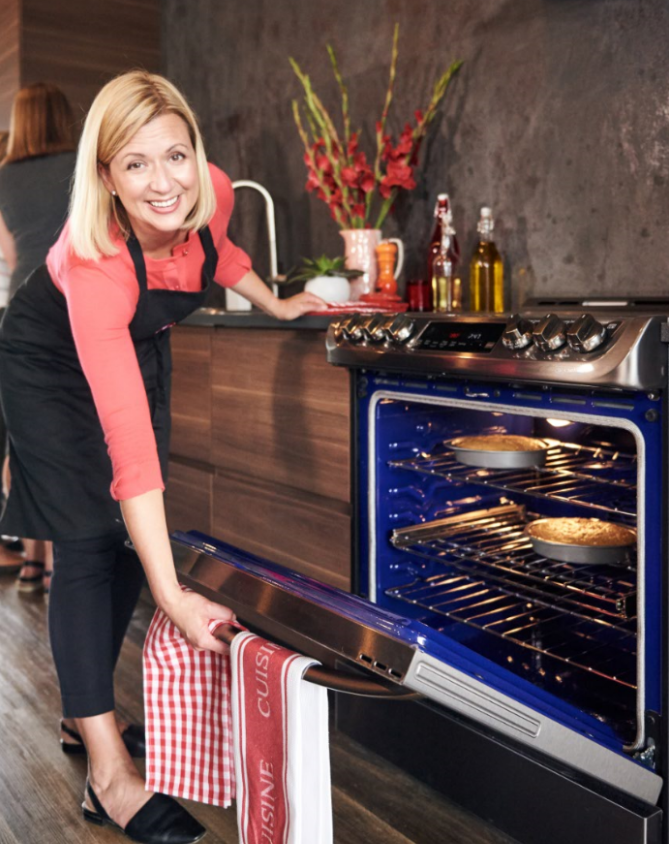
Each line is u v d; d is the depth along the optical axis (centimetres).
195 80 382
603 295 225
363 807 186
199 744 151
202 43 374
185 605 141
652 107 210
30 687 250
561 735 139
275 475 249
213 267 184
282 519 248
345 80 301
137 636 288
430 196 272
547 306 224
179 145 148
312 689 122
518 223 246
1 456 362
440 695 121
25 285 188
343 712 215
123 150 146
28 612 314
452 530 224
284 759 126
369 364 198
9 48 381
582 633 199
